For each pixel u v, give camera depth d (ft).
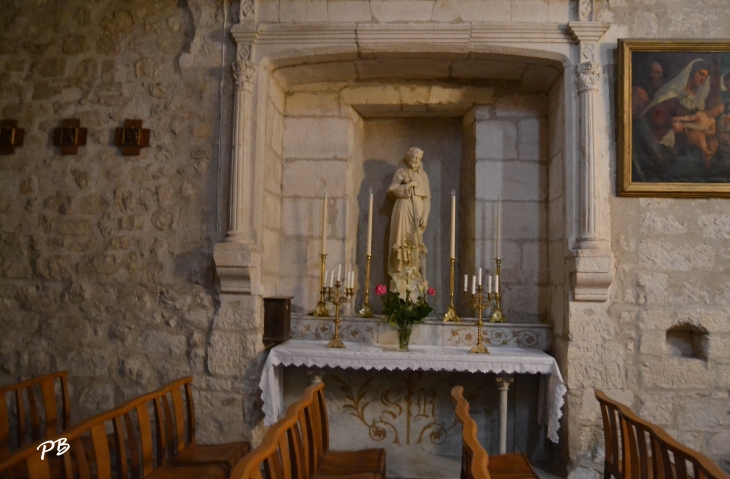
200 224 12.48
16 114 13.20
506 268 13.73
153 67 12.92
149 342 12.39
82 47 13.17
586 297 11.55
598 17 12.23
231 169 12.26
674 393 11.48
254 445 11.94
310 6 12.51
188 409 10.89
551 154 13.48
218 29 12.77
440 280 15.46
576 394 11.50
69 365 12.55
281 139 14.39
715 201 11.80
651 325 11.57
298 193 14.32
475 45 12.28
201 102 12.69
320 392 10.39
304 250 14.17
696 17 12.14
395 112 15.08
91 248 12.73
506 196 13.88
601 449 11.42
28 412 12.57
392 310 12.05
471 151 14.60
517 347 12.77
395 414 13.39
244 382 12.05
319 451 9.84
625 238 11.80
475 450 6.56
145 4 13.12
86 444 10.64
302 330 13.30
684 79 11.88
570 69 12.09
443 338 12.84
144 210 12.66
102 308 12.59
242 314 12.13
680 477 6.89
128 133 12.72
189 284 12.40
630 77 11.89
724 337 11.52
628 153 11.76
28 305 12.78
